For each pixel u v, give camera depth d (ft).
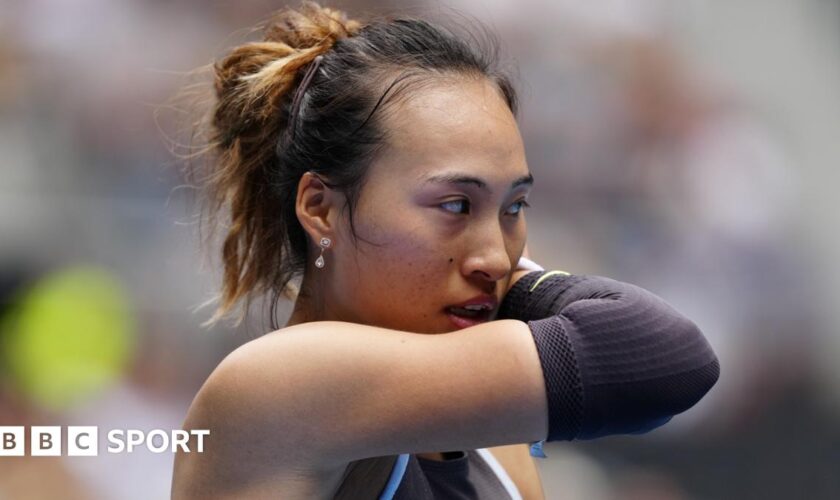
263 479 9.53
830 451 31.12
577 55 34.58
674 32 36.09
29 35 30.35
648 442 29.60
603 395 9.07
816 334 33.19
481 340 9.18
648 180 34.01
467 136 9.90
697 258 33.40
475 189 9.87
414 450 9.36
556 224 33.06
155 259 28.43
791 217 35.12
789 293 33.73
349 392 9.19
